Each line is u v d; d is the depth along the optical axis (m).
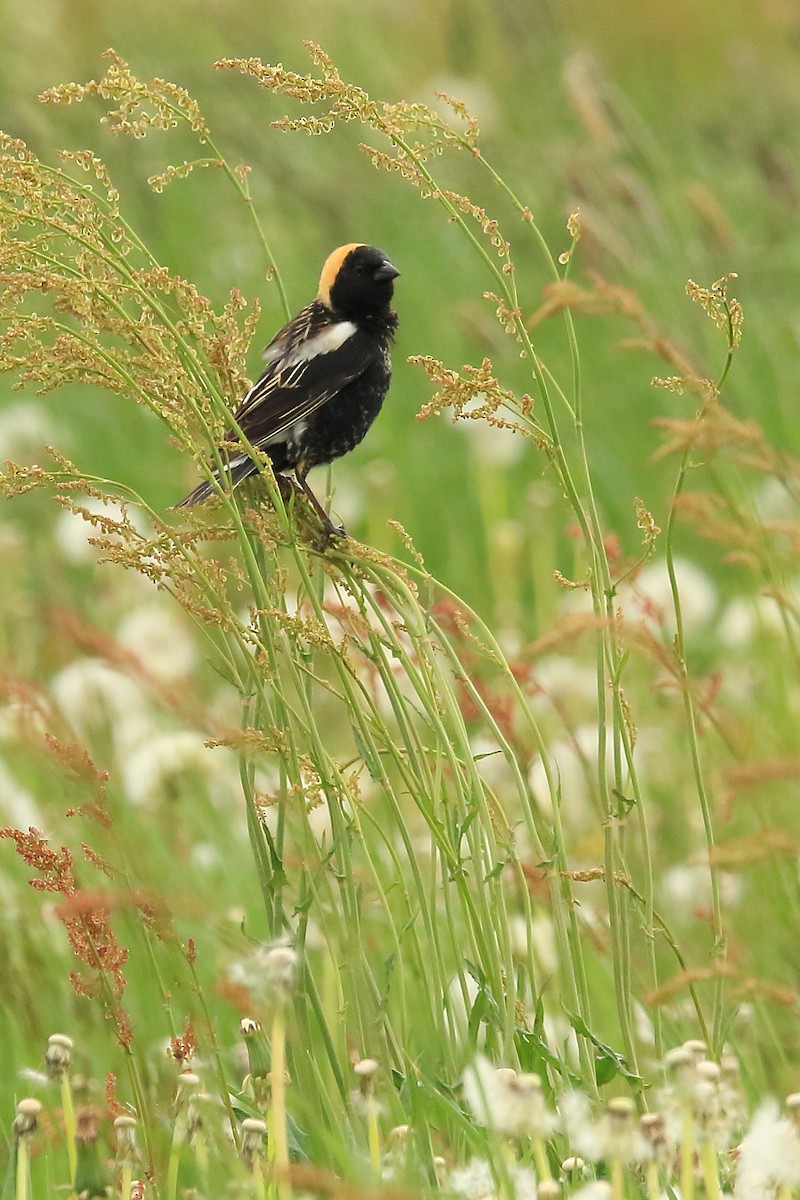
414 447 17.02
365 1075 6.40
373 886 9.20
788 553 10.62
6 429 17.38
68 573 15.59
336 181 19.58
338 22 24.06
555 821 7.16
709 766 10.12
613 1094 7.89
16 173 6.90
